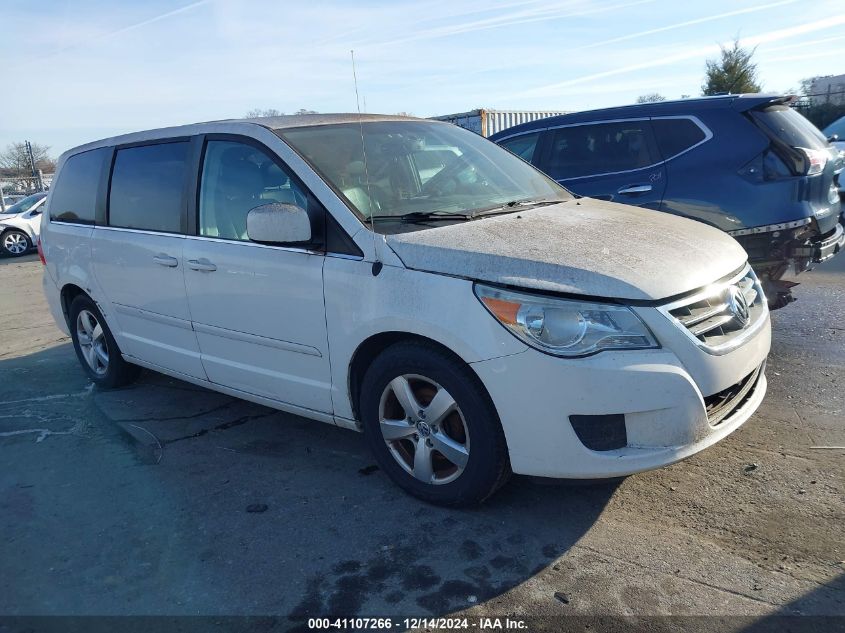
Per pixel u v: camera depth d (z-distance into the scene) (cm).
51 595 281
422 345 311
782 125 545
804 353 514
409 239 317
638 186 583
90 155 517
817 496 319
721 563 276
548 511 322
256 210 338
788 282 541
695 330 283
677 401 274
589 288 275
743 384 315
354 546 303
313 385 358
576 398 272
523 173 443
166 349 448
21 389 548
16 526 336
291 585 279
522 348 277
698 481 340
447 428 318
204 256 396
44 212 565
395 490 351
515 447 288
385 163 381
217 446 419
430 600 265
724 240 350
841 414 405
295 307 352
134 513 343
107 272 479
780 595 256
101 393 527
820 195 538
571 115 650
